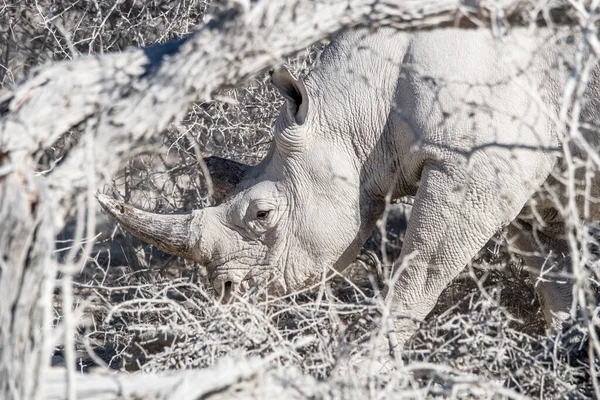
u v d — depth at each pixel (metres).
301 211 17.73
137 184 23.08
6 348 10.59
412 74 16.77
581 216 18.36
